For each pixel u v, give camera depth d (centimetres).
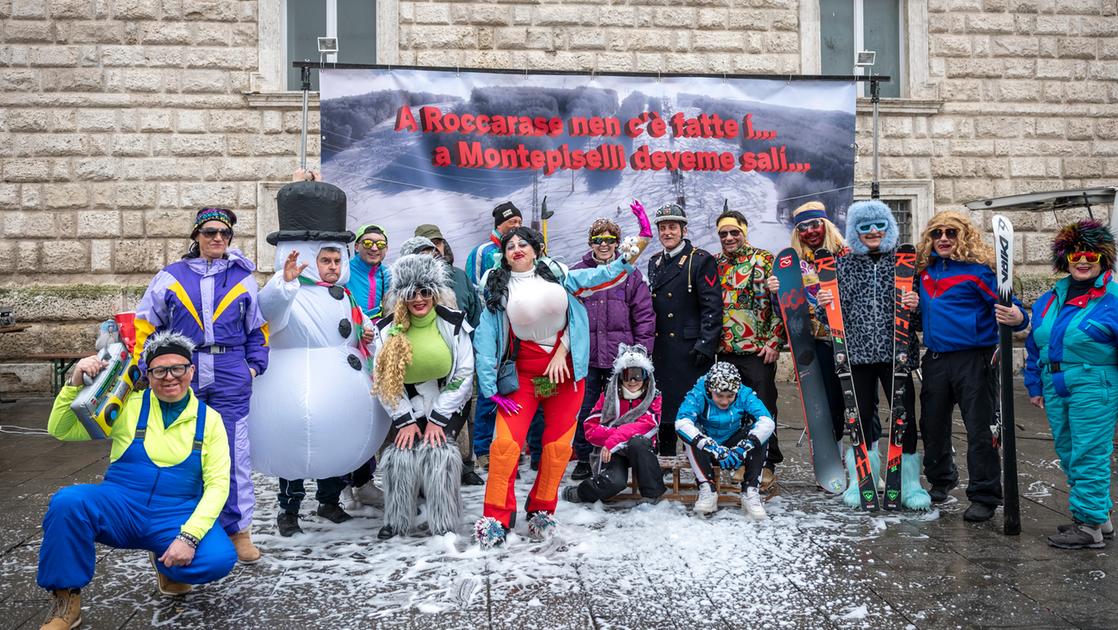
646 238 454
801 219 556
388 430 505
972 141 1177
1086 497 445
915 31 1167
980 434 498
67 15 1066
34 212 1070
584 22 1122
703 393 526
